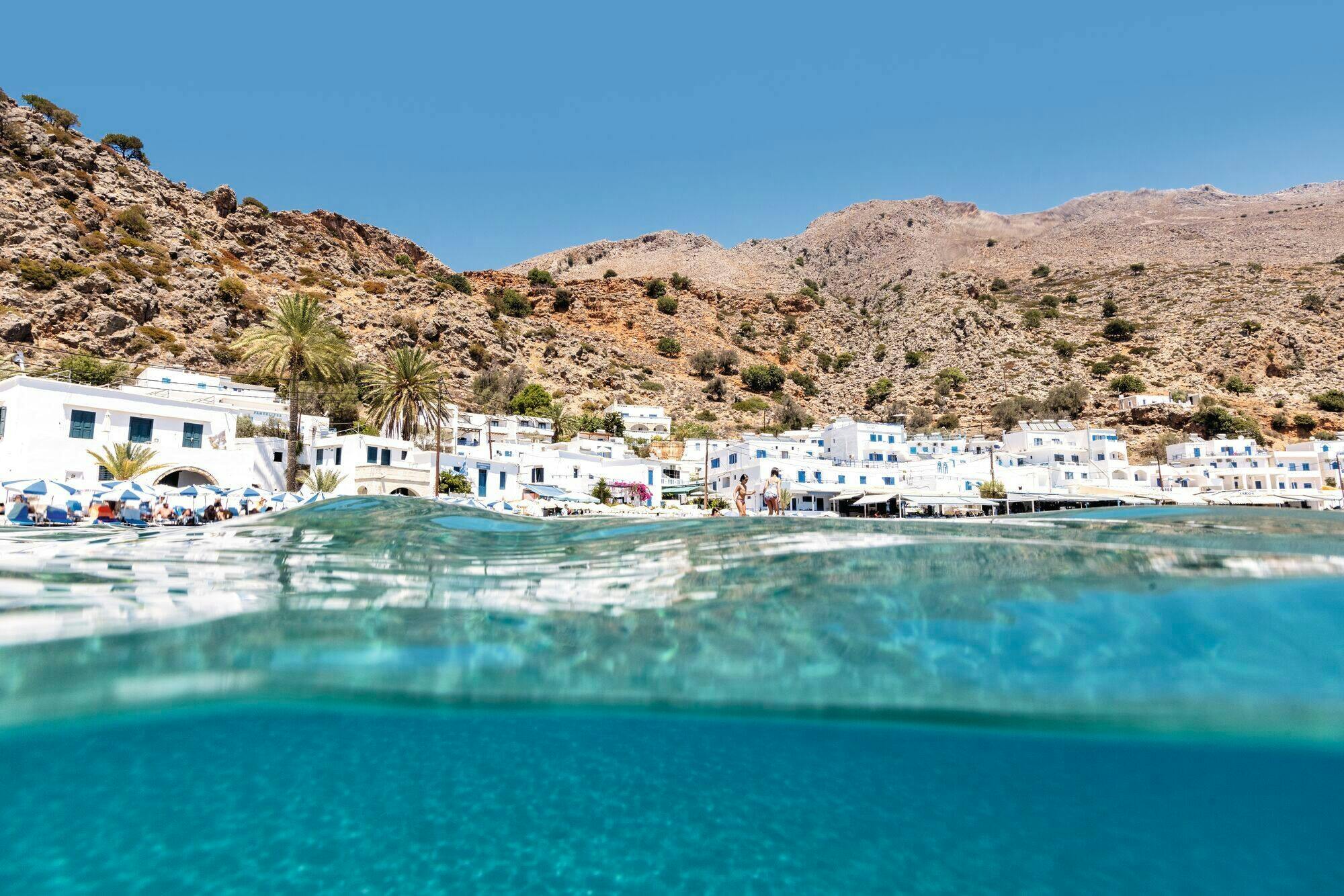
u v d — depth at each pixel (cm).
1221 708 511
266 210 12100
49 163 8669
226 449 3712
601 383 12225
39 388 3039
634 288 16750
